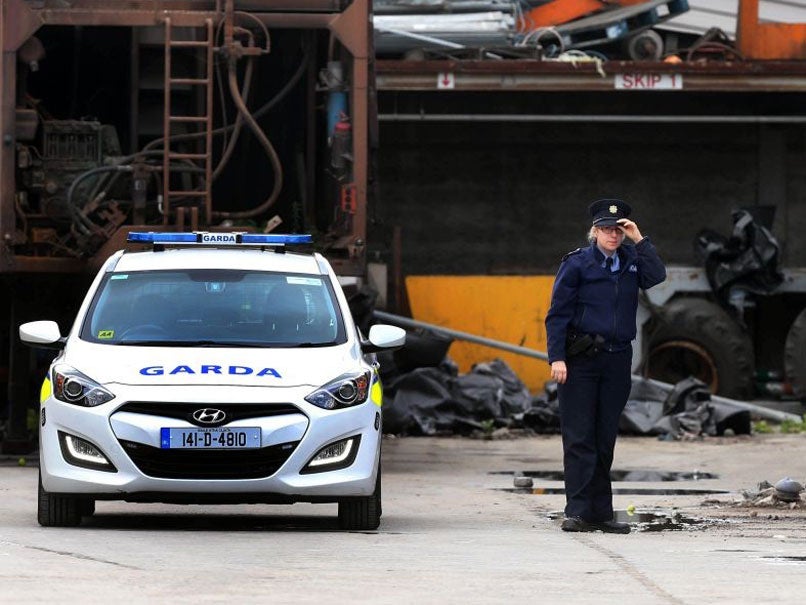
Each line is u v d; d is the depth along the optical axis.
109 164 38.69
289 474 22.67
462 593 16.64
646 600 16.25
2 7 37.88
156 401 22.67
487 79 59.16
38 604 15.30
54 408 23.22
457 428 50.47
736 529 24.75
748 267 59.34
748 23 61.97
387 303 61.69
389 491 32.38
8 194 37.81
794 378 58.50
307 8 38.78
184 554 19.81
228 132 39.50
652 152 65.25
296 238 28.17
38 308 39.81
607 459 24.58
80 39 40.28
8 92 37.97
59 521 23.75
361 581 17.52
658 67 59.66
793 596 16.56
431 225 65.00
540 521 26.23
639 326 59.22
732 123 65.12
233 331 25.19
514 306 60.81
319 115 40.91
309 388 23.12
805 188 65.31
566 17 61.69
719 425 50.56
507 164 65.12
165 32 38.31
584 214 65.19
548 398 52.78
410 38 59.44
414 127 64.75
